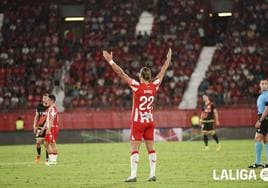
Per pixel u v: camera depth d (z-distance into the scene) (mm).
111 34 60906
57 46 59469
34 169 22859
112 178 19047
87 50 58688
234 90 52656
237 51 57344
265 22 60781
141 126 17344
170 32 60656
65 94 53438
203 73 56375
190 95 53969
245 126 48688
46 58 57688
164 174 19984
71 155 30922
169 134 48562
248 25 60750
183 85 54250
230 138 48625
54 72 55906
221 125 48750
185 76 55219
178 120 48688
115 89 53094
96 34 60906
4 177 20016
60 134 48938
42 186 17266
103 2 64938
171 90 53312
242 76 54219
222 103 50875
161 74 17609
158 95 52000
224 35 59938
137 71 56156
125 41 59750
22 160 28328
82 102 51969
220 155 28844
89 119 49281
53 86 54594
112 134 48938
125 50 58344
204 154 29812
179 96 52875
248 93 52406
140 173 20516
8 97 52750
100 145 42062
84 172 21281
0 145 47469
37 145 26844
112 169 22266
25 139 49000
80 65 56438
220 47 57969
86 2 65188
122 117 49281
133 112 17438
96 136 49031
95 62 56938
